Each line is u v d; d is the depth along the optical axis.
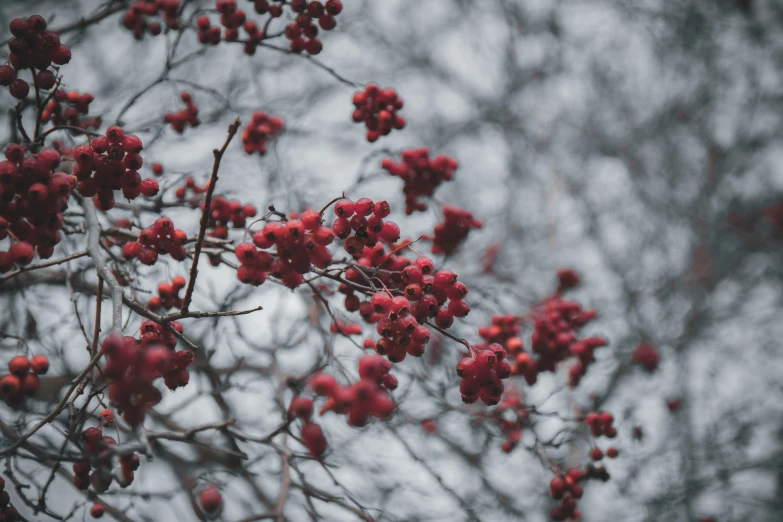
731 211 8.45
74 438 2.67
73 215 3.72
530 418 5.15
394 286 3.12
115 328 2.48
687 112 8.42
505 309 5.06
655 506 5.89
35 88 2.91
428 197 4.71
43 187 2.50
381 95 4.27
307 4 4.14
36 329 4.10
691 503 6.25
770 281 8.11
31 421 3.51
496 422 4.84
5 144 3.76
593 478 4.53
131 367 2.41
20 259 2.57
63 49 2.95
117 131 2.72
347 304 3.30
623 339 6.68
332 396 2.55
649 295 7.45
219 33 4.38
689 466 6.27
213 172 2.52
